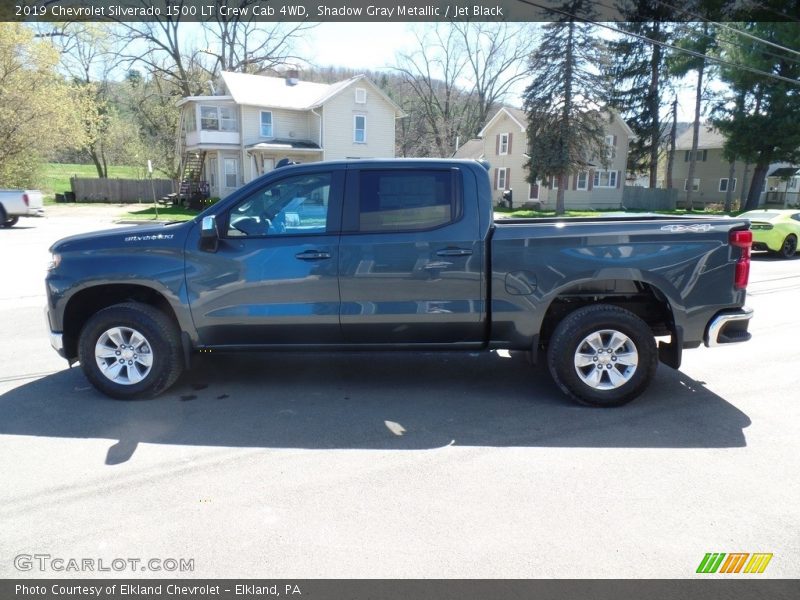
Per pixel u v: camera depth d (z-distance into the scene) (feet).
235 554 9.10
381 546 9.27
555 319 16.33
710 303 14.98
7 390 16.78
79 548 9.28
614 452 12.63
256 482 11.37
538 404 15.61
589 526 9.78
